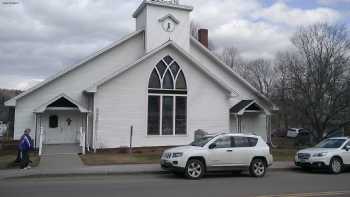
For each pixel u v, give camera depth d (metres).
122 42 27.23
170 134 26.42
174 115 26.58
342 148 18.52
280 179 15.56
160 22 27.64
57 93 25.48
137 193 11.47
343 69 31.92
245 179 15.48
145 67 25.89
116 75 24.64
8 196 10.75
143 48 27.88
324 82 31.94
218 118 27.89
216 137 15.98
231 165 15.83
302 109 32.88
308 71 32.66
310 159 18.19
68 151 23.11
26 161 16.84
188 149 15.33
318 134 32.44
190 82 27.23
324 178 16.09
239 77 30.70
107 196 10.88
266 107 31.41
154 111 26.09
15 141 23.86
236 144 16.19
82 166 17.75
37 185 12.92
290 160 22.50
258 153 16.44
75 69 26.02
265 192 12.01
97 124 24.31
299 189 12.78
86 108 25.95
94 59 26.53
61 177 15.30
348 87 31.14
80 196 10.82
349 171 19.06
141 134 25.48
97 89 24.44
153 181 14.34
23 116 24.59
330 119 33.12
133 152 23.91
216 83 27.97
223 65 30.39
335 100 31.50
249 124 31.23
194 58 26.92
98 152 23.72
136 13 29.34
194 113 27.20
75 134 26.00
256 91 30.97
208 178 15.69
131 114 25.31
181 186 13.09
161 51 26.39
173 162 15.12
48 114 25.48
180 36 28.19
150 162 19.53
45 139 25.33
